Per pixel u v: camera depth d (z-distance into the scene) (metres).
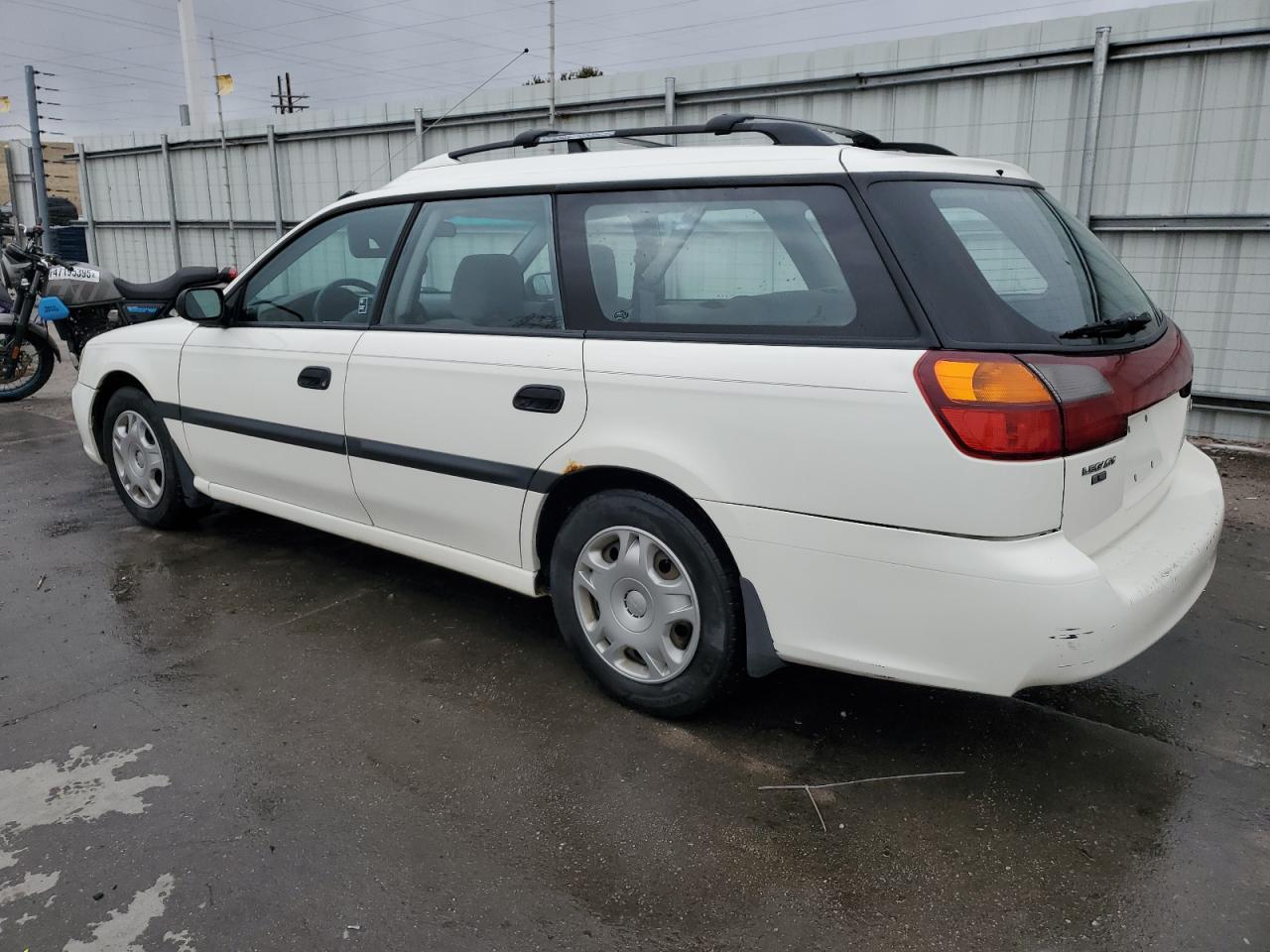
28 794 2.63
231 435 4.18
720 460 2.63
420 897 2.24
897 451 2.33
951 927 2.15
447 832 2.48
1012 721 3.05
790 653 2.63
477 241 3.31
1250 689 3.27
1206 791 2.68
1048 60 6.51
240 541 4.74
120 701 3.15
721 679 2.82
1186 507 2.91
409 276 3.51
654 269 2.86
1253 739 2.96
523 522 3.16
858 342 2.44
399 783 2.69
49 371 8.58
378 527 3.74
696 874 2.32
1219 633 3.71
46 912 2.18
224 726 3.00
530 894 2.25
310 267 3.88
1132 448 2.57
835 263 2.53
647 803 2.60
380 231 3.63
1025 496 2.23
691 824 2.51
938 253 2.43
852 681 3.31
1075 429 2.27
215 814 2.54
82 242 16.97
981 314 2.35
